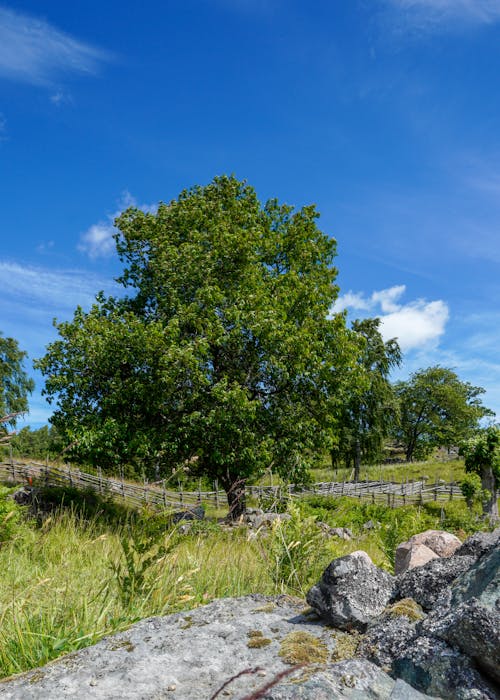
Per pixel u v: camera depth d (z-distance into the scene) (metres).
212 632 2.91
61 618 3.77
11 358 47.88
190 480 27.81
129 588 4.12
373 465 55.47
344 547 9.98
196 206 21.84
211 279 19.42
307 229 22.53
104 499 16.72
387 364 45.44
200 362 18.06
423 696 2.02
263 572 5.67
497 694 2.07
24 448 37.34
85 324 19.42
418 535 5.62
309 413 20.75
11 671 3.03
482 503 28.05
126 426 18.14
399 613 2.75
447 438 69.56
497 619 2.11
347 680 2.10
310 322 19.88
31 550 6.96
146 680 2.35
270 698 1.97
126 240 21.84
